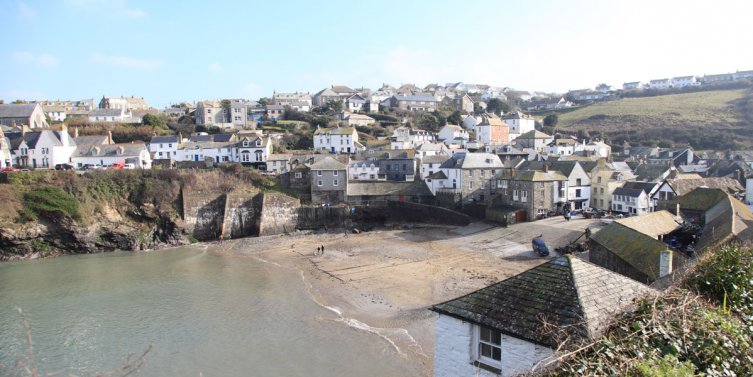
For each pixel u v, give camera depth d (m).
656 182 64.00
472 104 175.12
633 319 9.81
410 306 37.53
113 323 35.03
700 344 9.23
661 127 133.50
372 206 76.62
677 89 188.75
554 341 9.55
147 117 117.50
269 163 91.56
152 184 70.31
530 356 10.25
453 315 11.98
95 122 117.25
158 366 28.31
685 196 45.97
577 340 9.05
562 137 125.81
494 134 123.88
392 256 54.53
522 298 11.34
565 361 8.52
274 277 47.34
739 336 9.81
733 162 79.88
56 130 84.25
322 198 78.88
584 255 46.50
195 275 48.53
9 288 44.44
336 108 149.38
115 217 66.69
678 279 15.70
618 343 8.93
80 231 62.38
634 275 29.97
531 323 10.46
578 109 179.12
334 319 35.25
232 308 37.97
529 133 117.62
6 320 35.84
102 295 41.78
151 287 44.12
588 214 64.50
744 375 9.23
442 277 45.09
